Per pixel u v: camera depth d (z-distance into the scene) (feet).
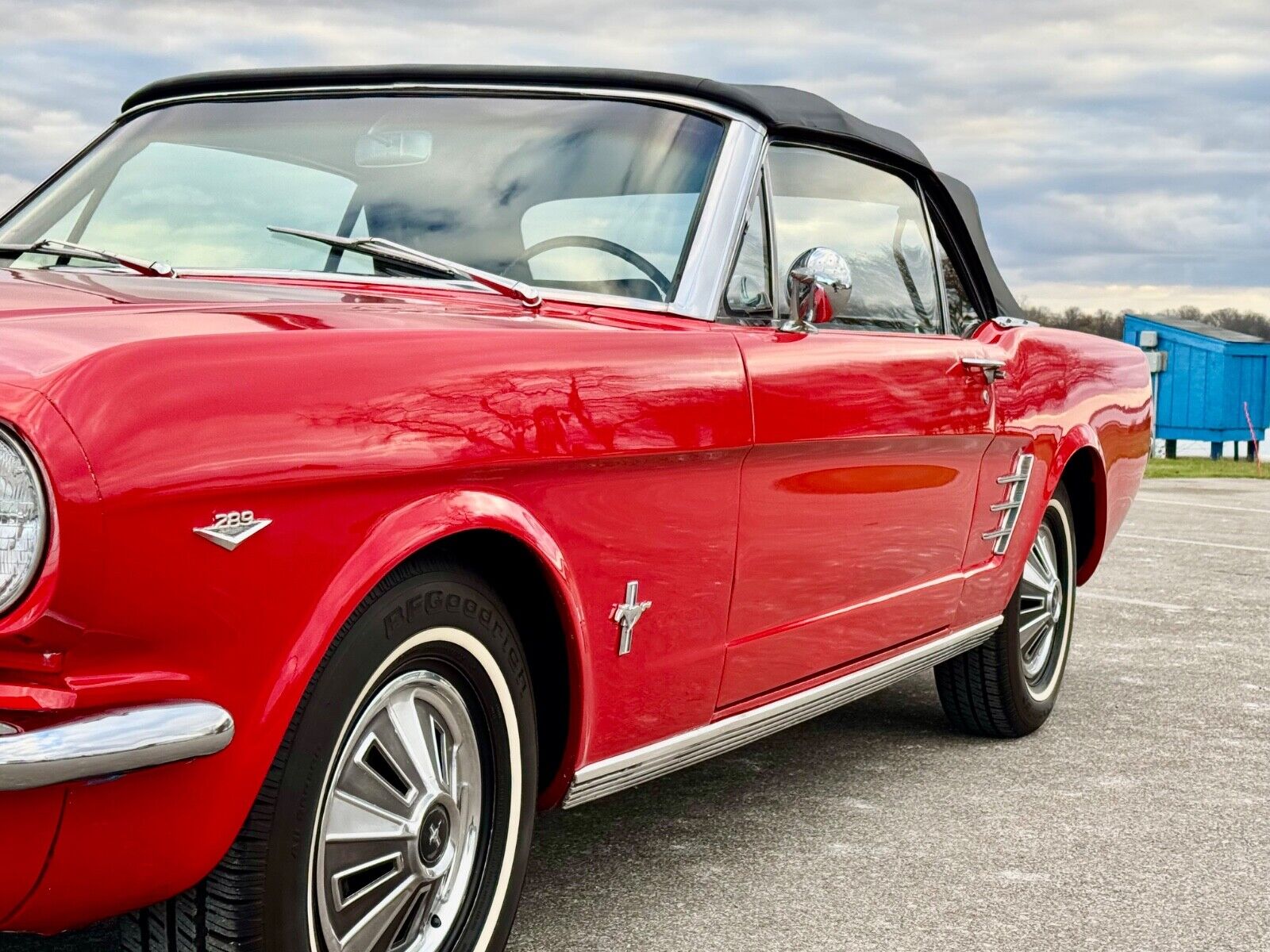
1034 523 14.73
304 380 6.57
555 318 8.95
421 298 9.10
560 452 7.87
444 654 7.64
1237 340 71.92
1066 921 10.04
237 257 9.89
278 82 11.48
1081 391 15.80
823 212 11.78
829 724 15.94
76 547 5.67
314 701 6.73
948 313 13.83
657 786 13.19
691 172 10.39
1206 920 10.13
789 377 9.95
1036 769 14.16
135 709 5.94
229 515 6.18
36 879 5.86
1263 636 21.58
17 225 10.86
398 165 10.44
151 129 11.40
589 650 8.43
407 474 6.93
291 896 6.75
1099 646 20.71
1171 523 37.86
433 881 7.85
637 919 9.79
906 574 12.21
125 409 5.88
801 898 10.32
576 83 10.86
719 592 9.59
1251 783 13.73
